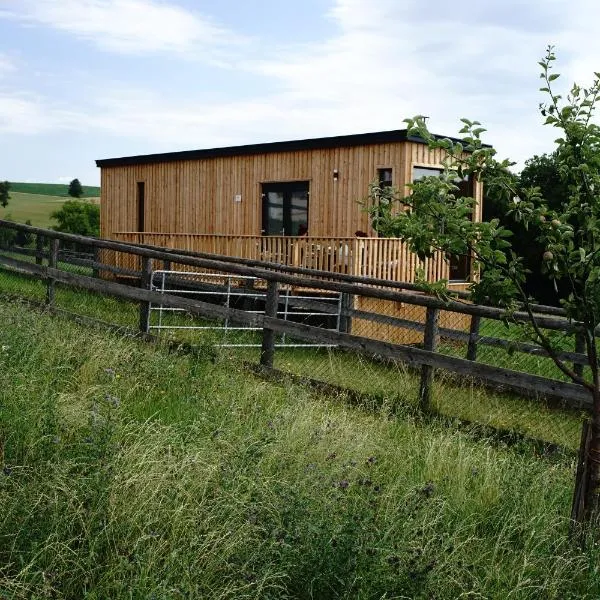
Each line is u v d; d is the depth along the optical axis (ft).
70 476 17.60
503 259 18.03
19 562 14.52
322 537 15.64
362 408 30.04
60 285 51.21
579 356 32.81
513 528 19.38
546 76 17.40
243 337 42.14
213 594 14.43
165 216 72.02
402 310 54.34
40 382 25.70
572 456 25.73
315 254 56.03
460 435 25.64
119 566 14.51
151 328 41.16
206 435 22.67
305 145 60.70
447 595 15.90
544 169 85.66
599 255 17.34
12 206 217.15
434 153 57.67
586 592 17.22
